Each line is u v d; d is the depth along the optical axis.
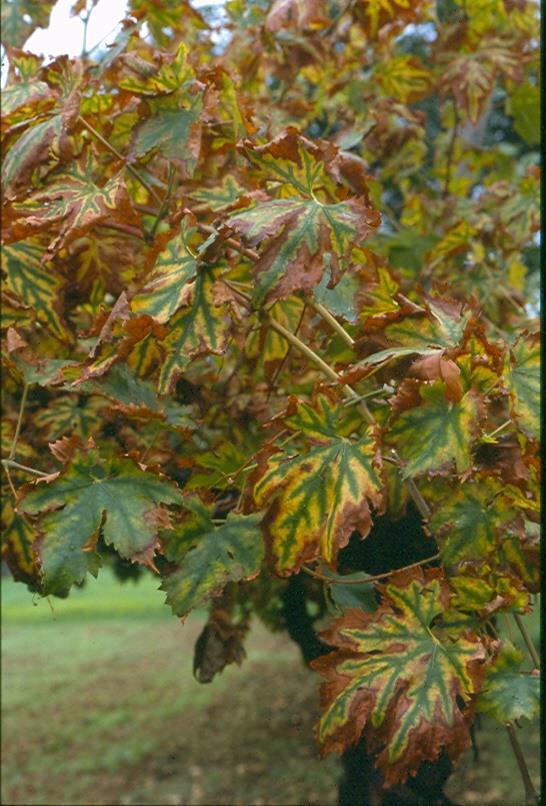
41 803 7.12
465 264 3.50
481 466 1.58
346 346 1.91
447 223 3.59
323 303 1.70
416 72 3.60
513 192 3.62
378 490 1.46
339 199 1.78
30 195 1.85
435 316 1.63
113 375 1.74
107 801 7.03
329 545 1.48
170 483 1.54
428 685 1.45
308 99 3.93
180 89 1.79
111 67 2.01
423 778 2.45
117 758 7.92
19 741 8.60
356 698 1.46
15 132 1.92
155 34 2.83
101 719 9.13
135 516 1.50
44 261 1.75
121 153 2.09
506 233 3.49
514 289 3.35
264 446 1.53
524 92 3.94
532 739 6.88
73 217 1.72
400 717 1.43
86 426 2.32
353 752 2.52
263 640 12.24
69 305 2.22
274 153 1.61
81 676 10.99
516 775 6.15
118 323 1.65
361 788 2.50
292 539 1.52
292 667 10.64
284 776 7.21
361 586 1.84
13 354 1.86
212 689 10.00
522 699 1.46
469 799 5.75
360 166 2.14
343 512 1.47
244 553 1.62
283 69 3.36
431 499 1.67
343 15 3.01
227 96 1.92
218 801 6.80
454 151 4.14
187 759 7.85
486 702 1.47
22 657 12.32
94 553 1.48
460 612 1.59
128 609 16.05
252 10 3.28
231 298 1.54
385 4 2.91
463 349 1.48
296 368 2.34
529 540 1.63
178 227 1.63
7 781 7.59
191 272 1.55
